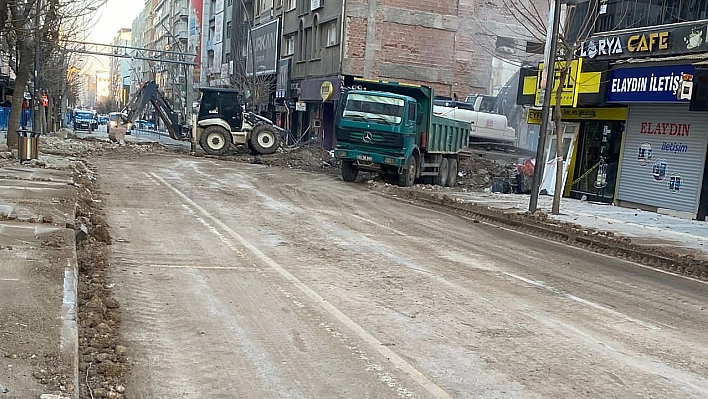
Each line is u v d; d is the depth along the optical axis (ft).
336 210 55.72
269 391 17.37
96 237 35.78
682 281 36.63
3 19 51.62
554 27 56.90
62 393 14.87
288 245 37.96
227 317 23.44
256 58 188.34
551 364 20.56
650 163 66.08
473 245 43.16
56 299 21.79
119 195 56.08
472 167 105.50
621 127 70.54
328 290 27.99
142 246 35.17
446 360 20.31
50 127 187.01
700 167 60.49
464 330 23.54
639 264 41.37
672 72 58.95
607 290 32.35
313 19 147.43
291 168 100.83
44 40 83.20
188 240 37.60
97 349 19.35
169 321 22.66
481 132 113.60
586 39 63.82
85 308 22.63
